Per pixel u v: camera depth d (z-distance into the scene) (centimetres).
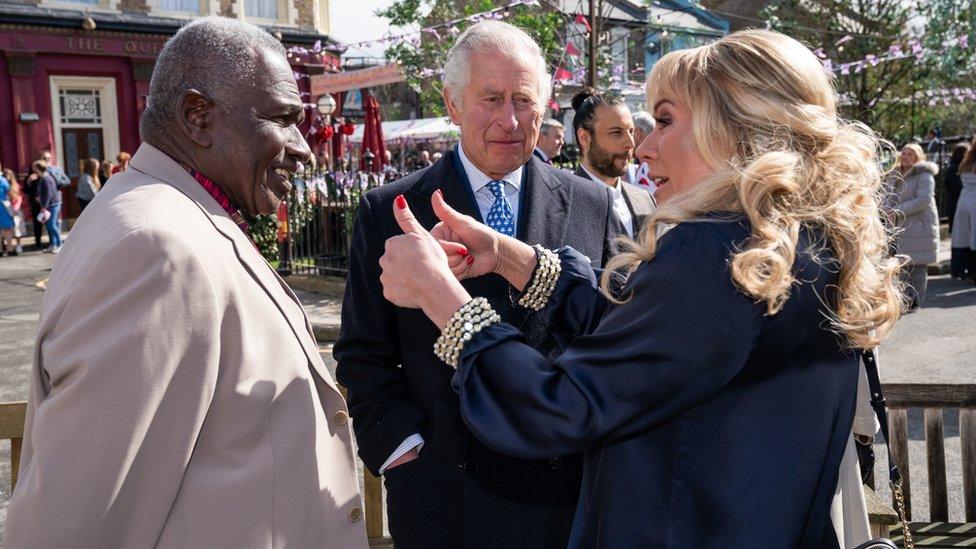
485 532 197
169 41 154
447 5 1337
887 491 396
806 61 135
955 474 419
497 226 214
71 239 141
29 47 1866
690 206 130
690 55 140
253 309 145
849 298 128
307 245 1043
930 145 1496
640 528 131
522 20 1141
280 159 157
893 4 1773
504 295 202
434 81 1317
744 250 123
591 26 1103
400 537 205
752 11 2486
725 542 125
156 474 131
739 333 122
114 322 124
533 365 133
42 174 1619
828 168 130
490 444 131
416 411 199
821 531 134
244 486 139
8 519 129
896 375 622
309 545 147
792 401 128
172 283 128
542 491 197
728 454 126
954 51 1609
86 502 123
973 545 263
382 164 1416
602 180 406
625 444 134
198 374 130
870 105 1783
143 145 154
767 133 132
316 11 2245
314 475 148
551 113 1361
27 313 959
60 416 124
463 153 216
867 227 129
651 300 126
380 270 205
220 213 149
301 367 150
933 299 924
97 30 1938
